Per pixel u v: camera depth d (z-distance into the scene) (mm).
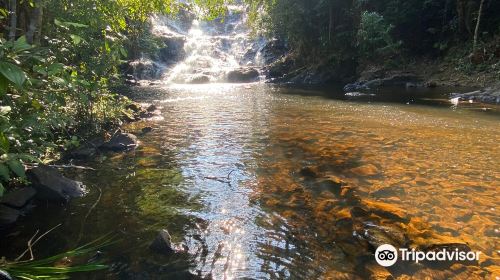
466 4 18547
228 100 14562
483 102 12781
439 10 20594
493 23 18031
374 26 20031
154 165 6355
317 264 3459
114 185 5453
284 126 9359
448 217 4258
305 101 14148
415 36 21438
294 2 23719
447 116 10477
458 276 3221
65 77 4793
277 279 3262
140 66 23172
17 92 4602
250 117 10703
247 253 3664
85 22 6941
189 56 27188
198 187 5355
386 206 4547
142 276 3311
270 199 4891
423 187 5148
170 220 4363
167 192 5188
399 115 10789
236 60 28953
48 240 3910
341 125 9414
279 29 25312
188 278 3287
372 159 6438
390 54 21219
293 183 5414
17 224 4254
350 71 22656
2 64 1957
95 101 9062
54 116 5160
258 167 6156
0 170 3279
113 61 8156
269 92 17453
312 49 24656
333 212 4453
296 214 4445
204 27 32844
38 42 5828
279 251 3689
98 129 8438
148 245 3812
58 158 6465
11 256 3600
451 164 6113
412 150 6965
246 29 32469
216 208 4664
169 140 8016
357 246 3723
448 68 18688
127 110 10734
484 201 4668
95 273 3344
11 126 3889
